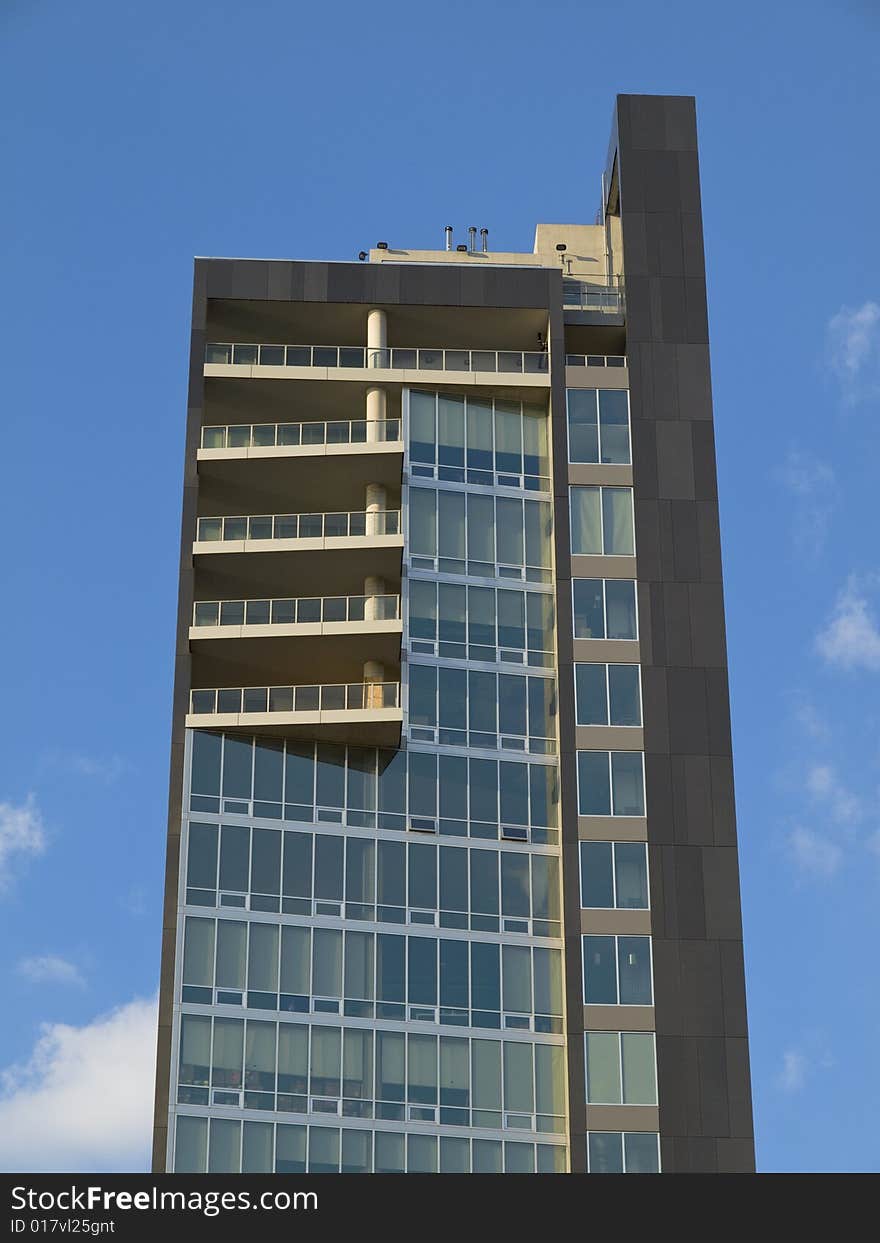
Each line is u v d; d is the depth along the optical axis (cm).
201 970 6475
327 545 6981
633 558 7194
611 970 6606
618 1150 6344
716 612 7125
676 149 7850
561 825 6800
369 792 6806
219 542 7019
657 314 7569
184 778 6712
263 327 7569
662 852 6762
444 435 7362
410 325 7600
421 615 7062
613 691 6994
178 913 6531
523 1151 6397
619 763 6888
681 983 6581
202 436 7269
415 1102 6419
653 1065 6475
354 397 7438
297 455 7131
